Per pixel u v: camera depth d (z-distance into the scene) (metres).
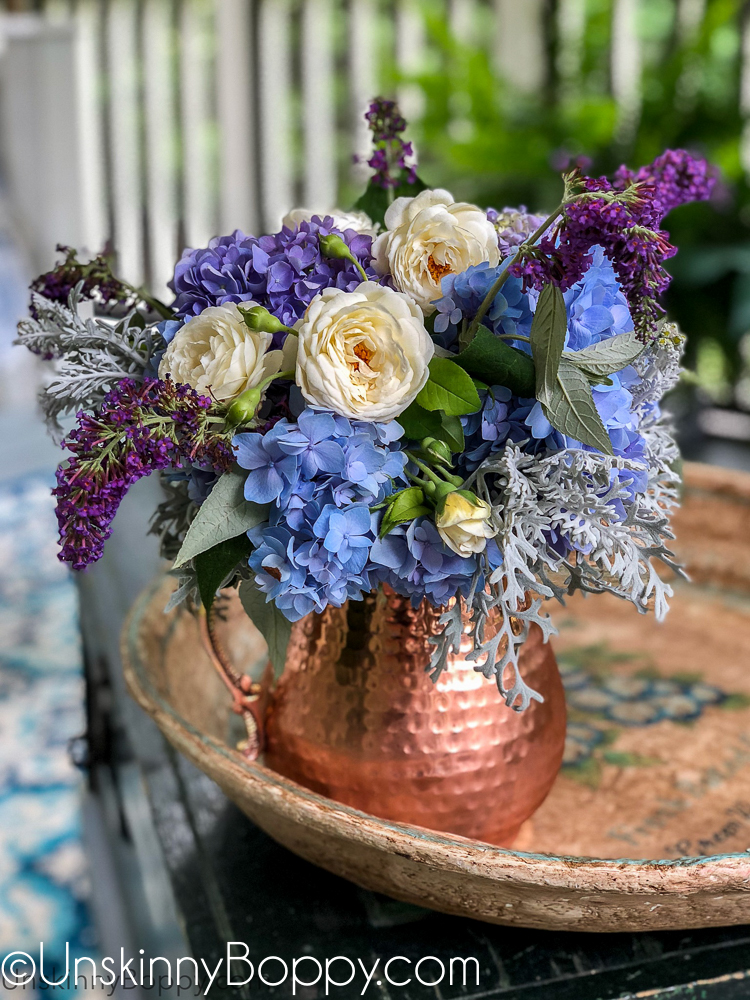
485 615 0.48
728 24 2.55
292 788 0.52
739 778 0.71
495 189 2.31
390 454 0.45
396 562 0.47
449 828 0.57
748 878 0.45
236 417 0.43
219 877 0.63
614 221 0.41
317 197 3.79
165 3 3.75
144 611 0.76
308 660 0.58
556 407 0.44
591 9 2.76
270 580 0.48
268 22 3.62
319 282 0.47
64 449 0.42
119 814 0.97
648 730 0.78
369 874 0.53
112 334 0.50
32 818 1.19
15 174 2.89
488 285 0.46
